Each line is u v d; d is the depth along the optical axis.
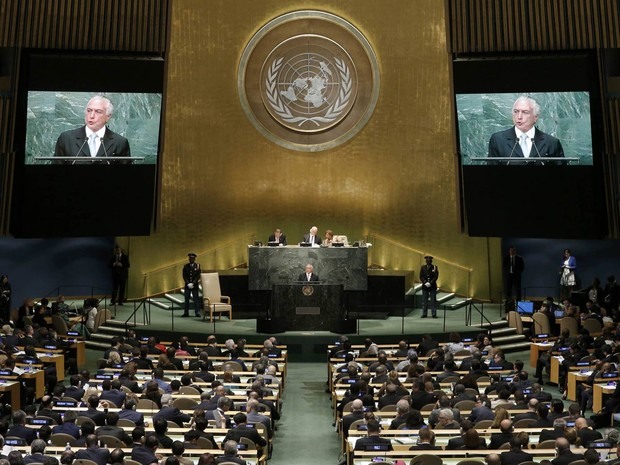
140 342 18.48
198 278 23.62
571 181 22.98
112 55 23.50
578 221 23.08
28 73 23.20
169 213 25.78
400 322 23.08
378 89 25.94
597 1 23.20
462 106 23.42
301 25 25.94
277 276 23.14
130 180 23.33
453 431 12.38
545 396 14.22
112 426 11.78
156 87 23.47
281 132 26.12
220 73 25.84
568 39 23.27
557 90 23.00
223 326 22.28
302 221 26.23
